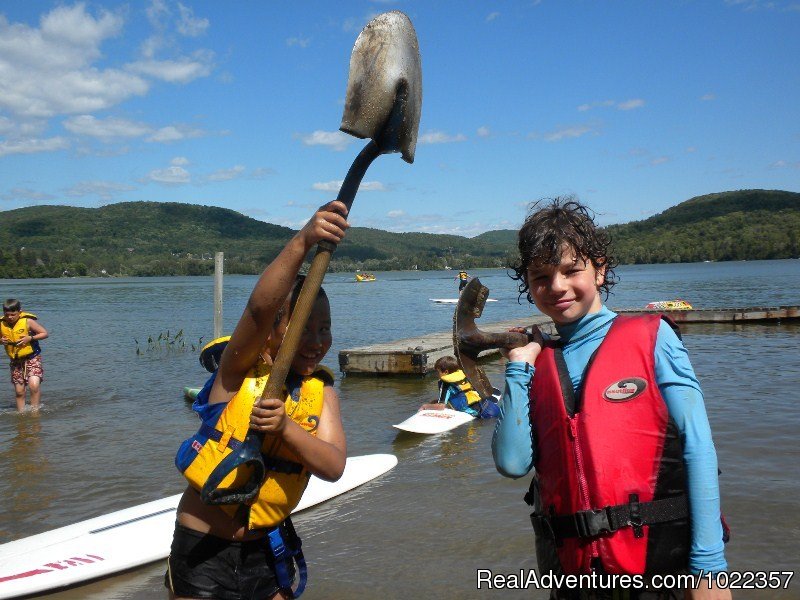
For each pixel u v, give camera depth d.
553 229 2.37
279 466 2.50
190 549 2.53
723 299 38.91
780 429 8.09
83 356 17.86
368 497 6.27
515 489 6.31
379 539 5.25
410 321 30.06
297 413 2.55
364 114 2.41
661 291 50.19
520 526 5.39
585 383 2.25
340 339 21.94
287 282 2.35
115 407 10.99
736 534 5.07
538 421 2.35
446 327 26.52
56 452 8.19
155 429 9.35
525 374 2.39
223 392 2.58
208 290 77.94
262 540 2.56
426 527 5.45
